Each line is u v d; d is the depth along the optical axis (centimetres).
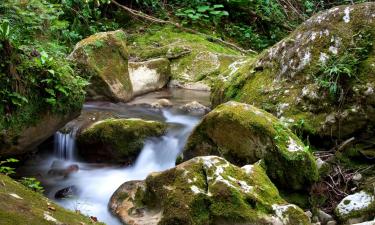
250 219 301
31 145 416
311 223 322
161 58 726
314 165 368
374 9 441
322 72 438
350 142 405
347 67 416
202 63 752
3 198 187
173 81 727
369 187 357
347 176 385
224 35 915
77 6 790
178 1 941
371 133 406
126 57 635
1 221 171
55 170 434
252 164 361
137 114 550
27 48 401
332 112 418
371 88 402
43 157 455
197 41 819
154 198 337
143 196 346
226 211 303
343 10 452
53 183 414
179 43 805
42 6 523
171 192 317
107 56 608
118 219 346
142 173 440
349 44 432
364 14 441
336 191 374
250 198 309
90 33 780
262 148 371
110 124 454
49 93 397
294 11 1043
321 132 417
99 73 585
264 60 512
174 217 304
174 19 905
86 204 383
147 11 919
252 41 925
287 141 371
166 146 466
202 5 922
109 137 450
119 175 435
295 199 365
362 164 398
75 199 391
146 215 336
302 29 479
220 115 390
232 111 388
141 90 668
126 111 562
